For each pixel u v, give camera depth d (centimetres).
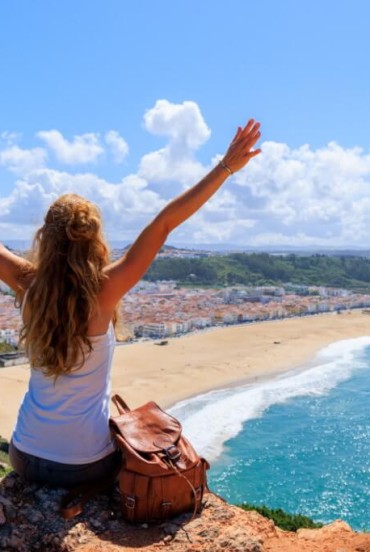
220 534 396
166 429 415
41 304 370
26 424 401
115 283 377
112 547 376
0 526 385
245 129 393
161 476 391
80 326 372
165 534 393
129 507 393
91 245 376
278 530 475
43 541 379
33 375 406
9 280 403
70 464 392
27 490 409
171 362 8262
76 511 394
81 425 390
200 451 4078
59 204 381
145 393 6200
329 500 3141
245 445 4216
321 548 444
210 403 5706
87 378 389
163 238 389
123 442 394
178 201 387
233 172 394
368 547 450
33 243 403
